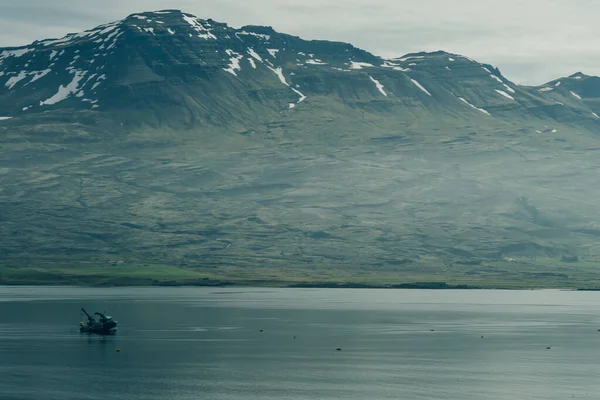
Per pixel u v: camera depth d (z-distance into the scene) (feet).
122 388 632.38
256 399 599.16
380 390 630.74
